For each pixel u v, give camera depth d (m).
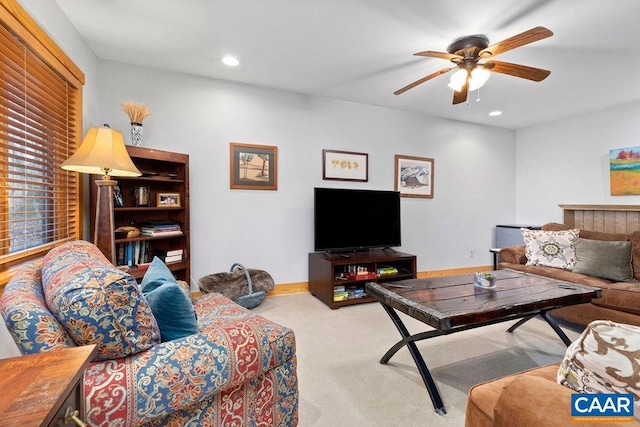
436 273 4.46
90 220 2.42
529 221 4.84
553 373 1.08
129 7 1.98
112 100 2.75
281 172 3.48
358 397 1.67
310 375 1.89
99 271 0.99
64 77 2.01
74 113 2.19
